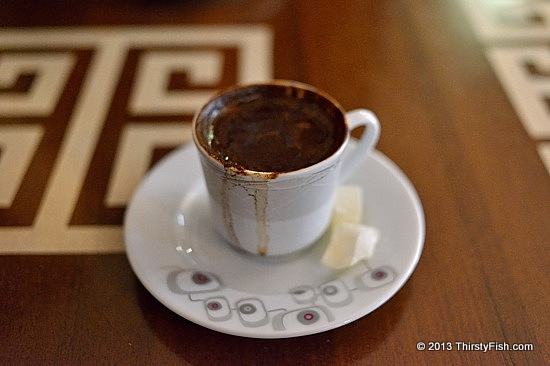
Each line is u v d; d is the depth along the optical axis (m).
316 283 0.25
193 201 0.28
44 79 0.35
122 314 0.24
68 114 0.33
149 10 0.40
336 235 0.26
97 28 0.39
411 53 0.37
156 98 0.34
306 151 0.24
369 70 0.35
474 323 0.24
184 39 0.38
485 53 0.37
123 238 0.27
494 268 0.26
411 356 0.23
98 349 0.23
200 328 0.24
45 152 0.31
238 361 0.23
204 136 0.25
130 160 0.30
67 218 0.28
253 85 0.26
